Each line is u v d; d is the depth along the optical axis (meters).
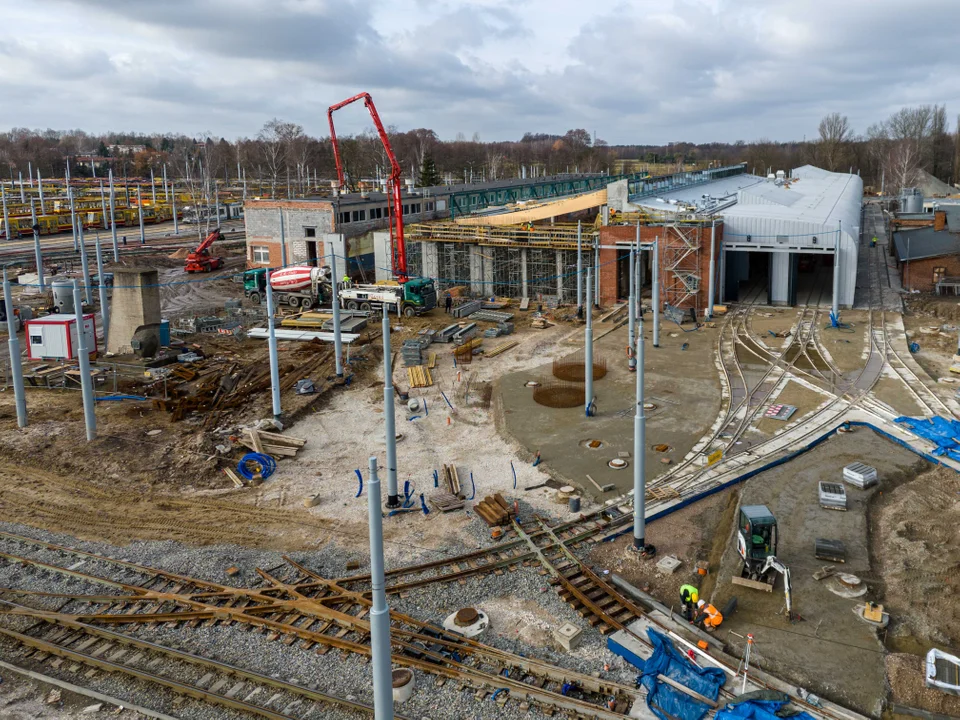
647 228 63.91
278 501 31.59
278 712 19.27
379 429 39.62
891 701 18.84
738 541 25.56
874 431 37.41
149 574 26.14
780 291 65.75
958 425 36.66
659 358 50.81
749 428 37.88
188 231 130.12
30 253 98.25
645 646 21.03
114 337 52.16
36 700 20.23
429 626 22.55
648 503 30.14
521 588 24.62
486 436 38.44
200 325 59.78
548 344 55.62
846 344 52.97
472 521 29.23
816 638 21.34
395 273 70.06
